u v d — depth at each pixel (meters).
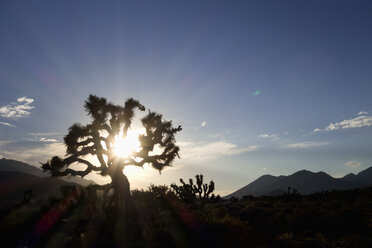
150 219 15.02
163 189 24.80
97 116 22.67
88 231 12.36
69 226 13.72
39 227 13.34
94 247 11.24
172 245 10.66
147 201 22.05
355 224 15.23
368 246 12.02
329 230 15.16
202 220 12.55
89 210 16.36
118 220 15.17
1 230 12.59
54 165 21.17
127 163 23.30
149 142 23.86
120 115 23.50
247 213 22.30
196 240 10.87
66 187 22.38
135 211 18.61
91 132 22.44
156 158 24.48
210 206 27.67
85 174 22.38
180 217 14.02
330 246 12.15
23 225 13.52
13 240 12.13
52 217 14.71
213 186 22.69
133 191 28.00
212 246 10.18
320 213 17.27
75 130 21.70
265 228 17.30
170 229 12.12
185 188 23.73
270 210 22.75
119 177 22.17
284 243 11.69
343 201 23.70
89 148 22.42
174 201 20.06
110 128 23.05
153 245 10.65
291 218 17.00
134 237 12.15
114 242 11.57
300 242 12.24
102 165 22.70
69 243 11.56
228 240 10.52
